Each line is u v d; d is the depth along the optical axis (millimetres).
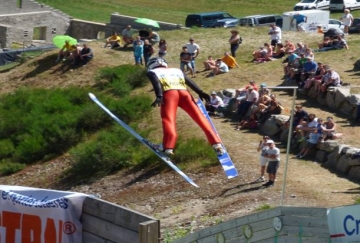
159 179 34000
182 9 86188
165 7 87125
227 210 27766
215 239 12656
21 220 13930
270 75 44812
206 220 27062
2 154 43031
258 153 33594
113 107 43031
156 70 16766
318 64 40625
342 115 36750
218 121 38906
